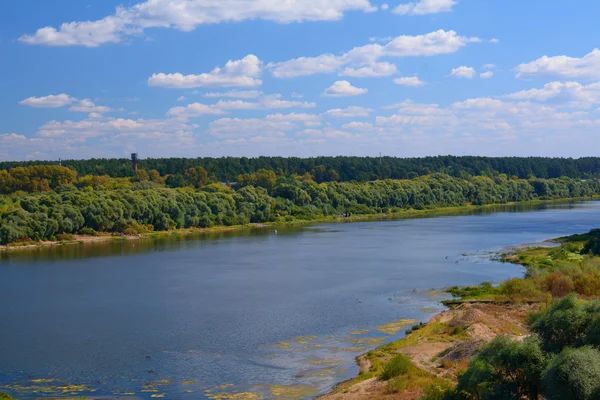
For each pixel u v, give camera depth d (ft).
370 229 566.36
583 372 98.12
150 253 413.39
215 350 181.06
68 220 490.08
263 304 242.78
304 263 355.36
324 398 138.21
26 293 272.10
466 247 417.49
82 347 186.09
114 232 522.47
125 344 188.65
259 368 164.04
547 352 112.98
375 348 180.04
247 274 318.04
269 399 141.59
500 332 186.09
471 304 233.76
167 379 156.56
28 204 487.20
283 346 184.14
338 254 392.68
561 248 370.32
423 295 256.52
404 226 590.96
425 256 376.89
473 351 157.79
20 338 196.75
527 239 457.68
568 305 120.88
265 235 529.04
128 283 295.48
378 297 253.85
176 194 593.83
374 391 137.28
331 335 195.62
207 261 370.53
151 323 214.69
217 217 607.37
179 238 514.27
